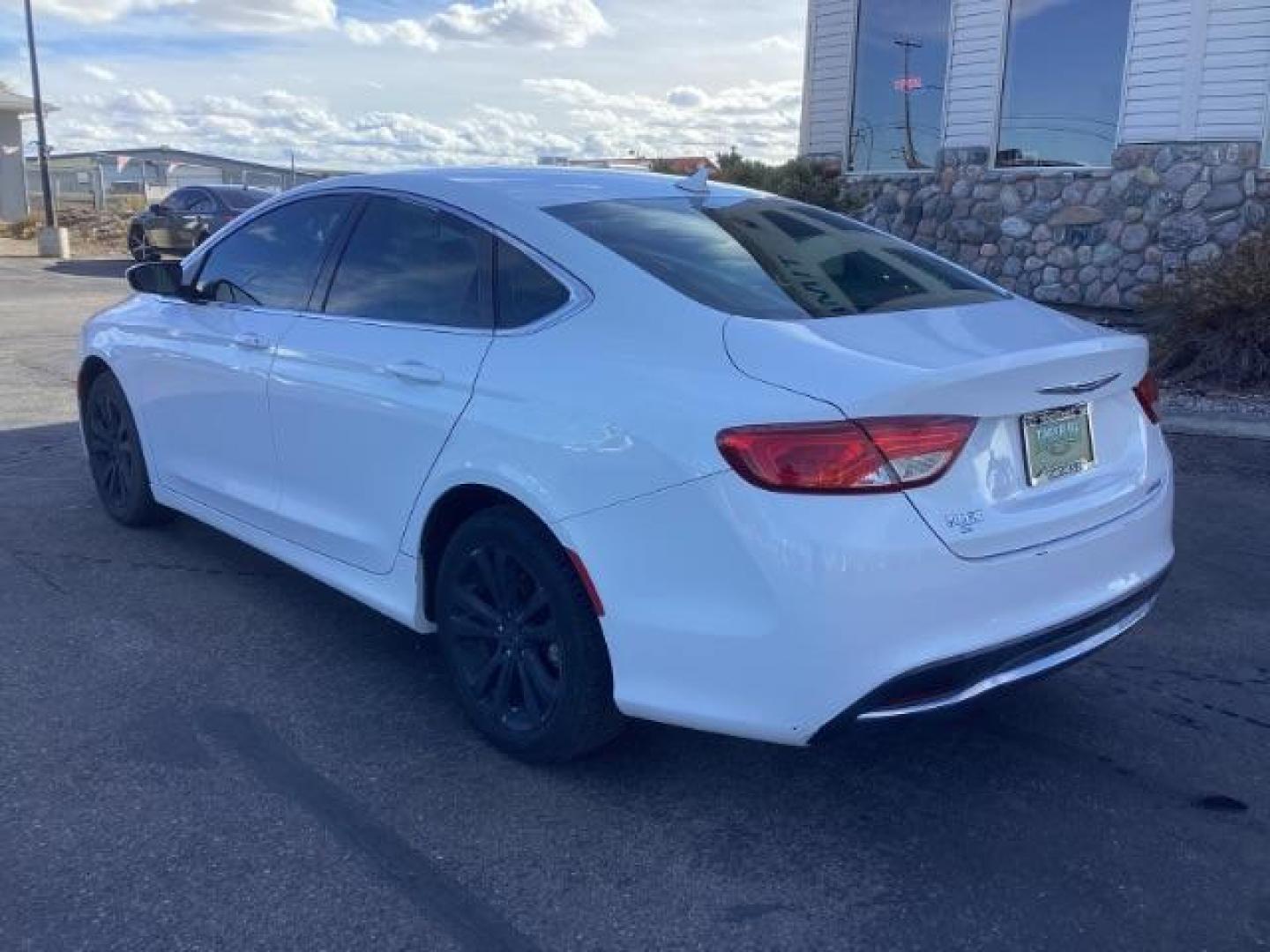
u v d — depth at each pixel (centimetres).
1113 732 385
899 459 286
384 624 471
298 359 426
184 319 501
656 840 321
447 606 375
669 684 310
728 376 305
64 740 369
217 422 478
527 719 355
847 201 1313
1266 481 674
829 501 284
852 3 1362
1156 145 1098
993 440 306
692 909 292
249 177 3666
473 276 379
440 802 338
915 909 293
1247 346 882
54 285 1891
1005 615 303
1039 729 387
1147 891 300
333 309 428
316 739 375
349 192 441
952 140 1283
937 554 289
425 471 370
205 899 290
